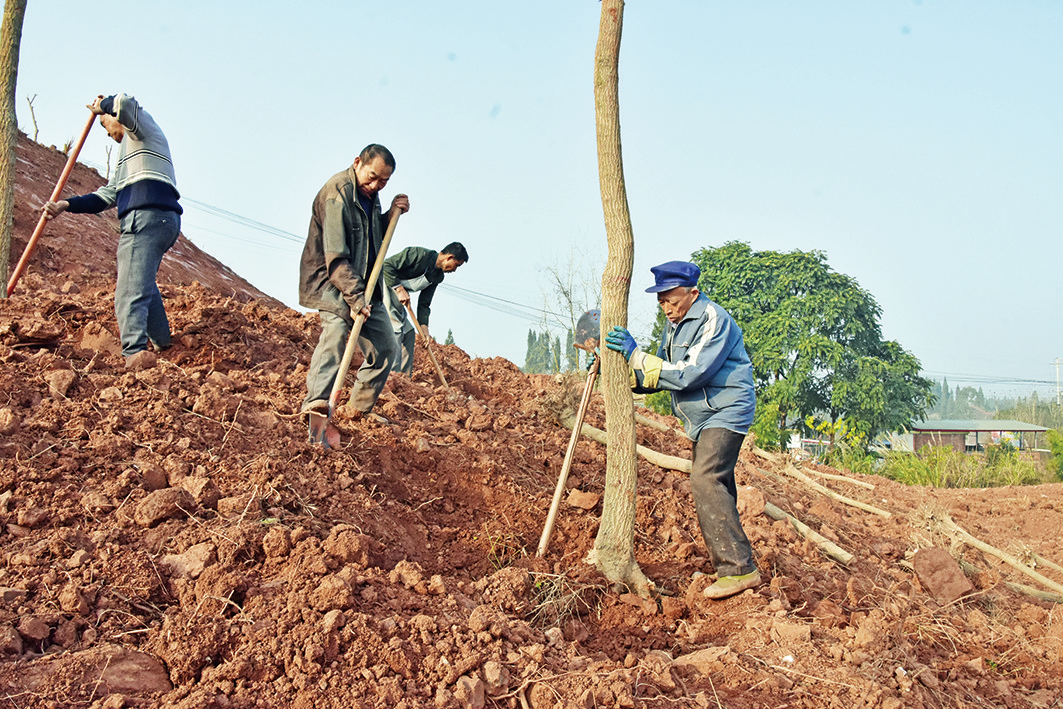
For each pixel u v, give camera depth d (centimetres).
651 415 880
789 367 2917
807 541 557
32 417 382
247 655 277
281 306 1022
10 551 304
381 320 485
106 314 567
